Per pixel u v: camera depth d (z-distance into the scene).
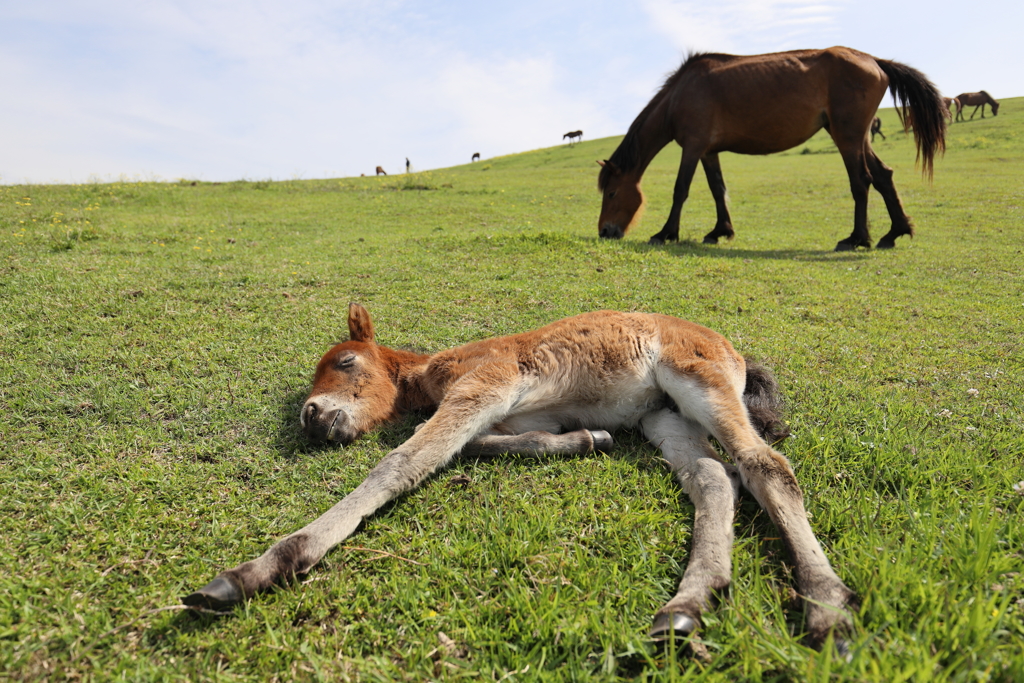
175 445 3.16
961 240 11.04
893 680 1.49
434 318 5.56
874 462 2.99
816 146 39.09
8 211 11.06
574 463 3.03
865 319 5.91
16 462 2.93
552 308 5.86
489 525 2.49
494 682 1.74
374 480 2.57
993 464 3.00
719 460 2.78
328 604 2.06
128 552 2.30
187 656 1.86
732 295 6.60
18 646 1.87
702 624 1.87
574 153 50.12
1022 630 1.75
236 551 2.35
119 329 4.87
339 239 10.36
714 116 9.97
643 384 3.29
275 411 3.59
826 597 1.89
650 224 13.83
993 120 39.94
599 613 1.98
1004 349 4.98
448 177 26.42
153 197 15.45
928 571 2.01
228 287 6.36
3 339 4.53
